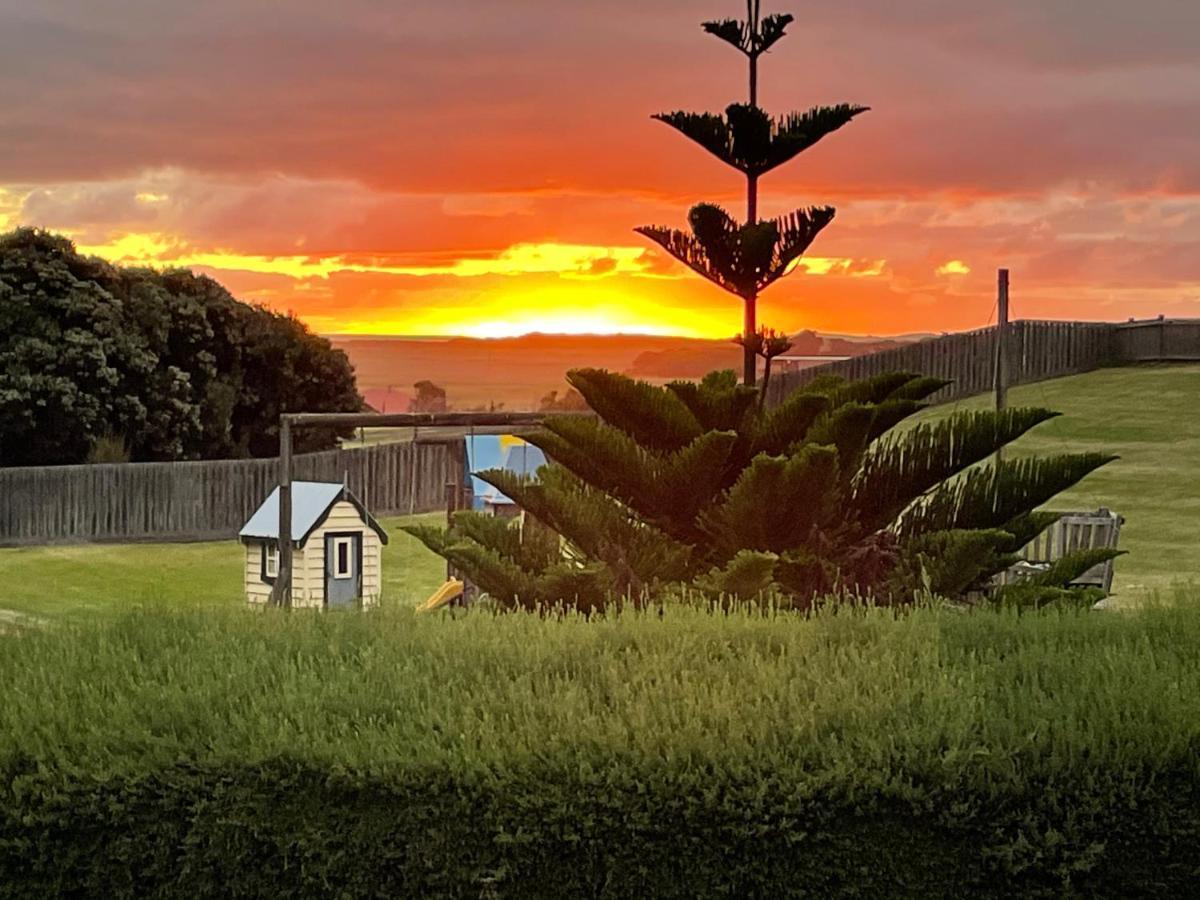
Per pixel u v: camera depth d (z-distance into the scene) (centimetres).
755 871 479
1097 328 4481
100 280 4984
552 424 855
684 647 596
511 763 491
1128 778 482
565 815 482
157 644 645
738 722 504
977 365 4278
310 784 497
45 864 507
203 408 5206
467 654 597
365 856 492
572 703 521
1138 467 3266
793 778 481
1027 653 602
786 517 820
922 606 770
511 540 928
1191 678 554
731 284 930
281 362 5519
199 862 500
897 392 918
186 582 3228
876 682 550
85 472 4016
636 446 855
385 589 2745
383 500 4022
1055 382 4328
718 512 852
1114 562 2448
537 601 841
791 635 605
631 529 877
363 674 579
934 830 480
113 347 4788
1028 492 883
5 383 4603
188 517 4138
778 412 873
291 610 725
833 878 479
